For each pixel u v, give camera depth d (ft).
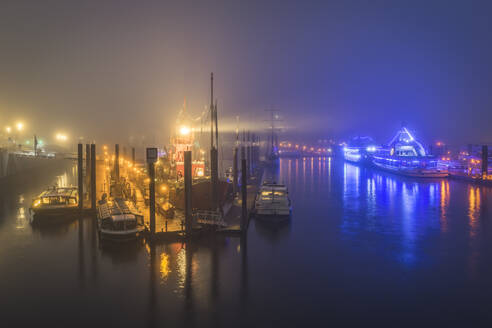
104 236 116.57
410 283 90.12
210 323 71.92
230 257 106.63
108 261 102.27
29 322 71.61
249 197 200.54
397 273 96.43
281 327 70.49
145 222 132.46
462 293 84.38
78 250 111.45
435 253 112.37
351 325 71.20
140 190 215.10
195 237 120.88
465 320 72.95
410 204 193.06
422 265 102.12
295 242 122.62
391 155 384.06
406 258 107.86
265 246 116.67
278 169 428.97
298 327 70.54
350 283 89.97
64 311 75.82
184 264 100.58
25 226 139.33
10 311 75.77
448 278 93.04
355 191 241.14
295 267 100.07
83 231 131.44
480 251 114.01
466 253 112.27
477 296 82.94
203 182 150.71
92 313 75.10
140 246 113.60
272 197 155.22
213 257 106.01
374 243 122.52
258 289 86.17
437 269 99.14
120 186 203.62
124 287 86.69
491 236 130.62
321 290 85.97
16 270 96.68
